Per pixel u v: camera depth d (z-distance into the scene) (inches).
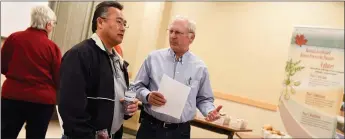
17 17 166.1
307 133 173.5
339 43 167.9
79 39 212.8
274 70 186.5
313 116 172.2
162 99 78.2
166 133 83.6
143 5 226.5
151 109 81.5
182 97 79.2
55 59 99.3
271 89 186.4
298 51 179.5
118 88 68.3
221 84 203.5
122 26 66.9
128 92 67.4
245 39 197.8
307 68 176.1
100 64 63.5
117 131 72.4
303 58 177.6
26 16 170.2
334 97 167.2
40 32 98.9
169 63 86.7
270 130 156.3
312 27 176.1
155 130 83.9
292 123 178.4
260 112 188.7
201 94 89.9
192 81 86.7
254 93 191.5
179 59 87.4
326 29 172.1
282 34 185.8
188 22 85.6
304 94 175.8
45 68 98.6
